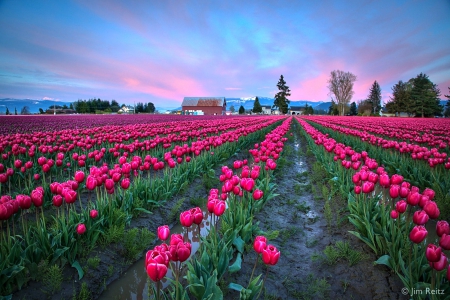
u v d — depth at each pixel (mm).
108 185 4664
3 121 32281
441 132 16844
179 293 2939
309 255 4512
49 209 5680
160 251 2482
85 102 101250
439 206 5461
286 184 8633
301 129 26516
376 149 10906
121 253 4418
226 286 3453
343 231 5051
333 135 18562
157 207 6148
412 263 3406
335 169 7883
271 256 2660
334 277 3875
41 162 5941
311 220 5863
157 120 37375
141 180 6648
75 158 7680
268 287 3670
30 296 3318
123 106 119000
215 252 3494
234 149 12047
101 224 4523
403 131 17047
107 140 11656
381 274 3691
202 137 13742
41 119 38719
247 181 4562
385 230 3965
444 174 7047
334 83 102500
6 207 3346
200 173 8672
